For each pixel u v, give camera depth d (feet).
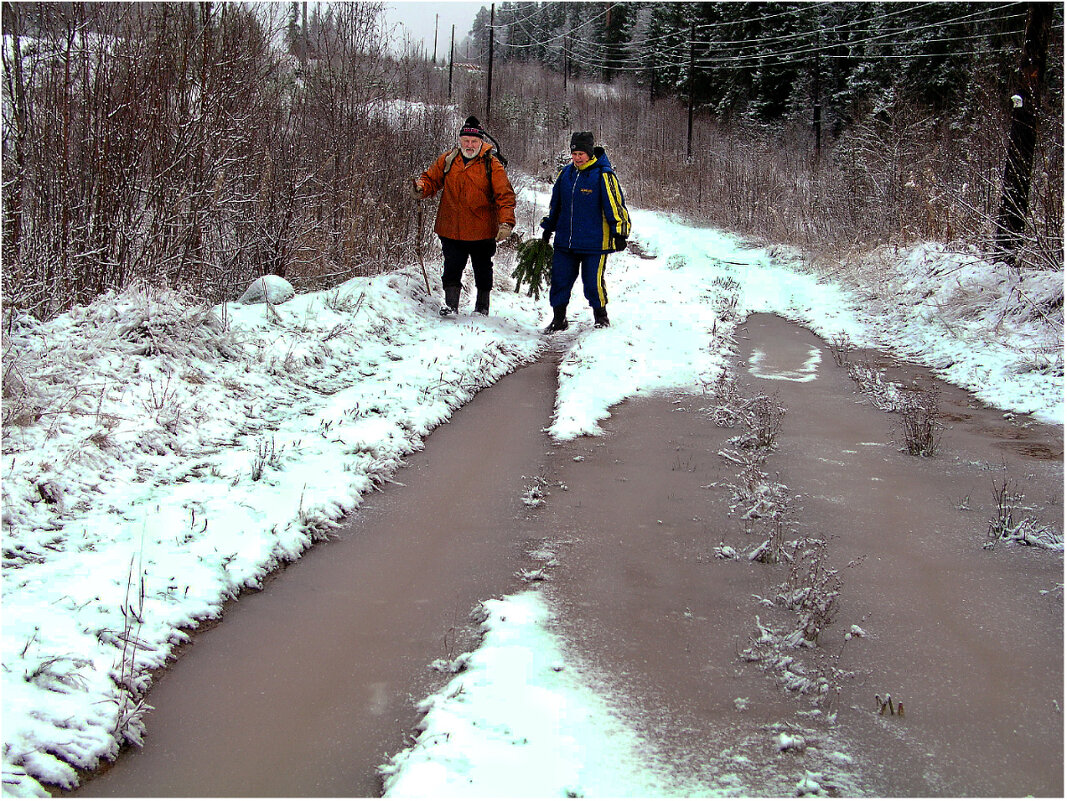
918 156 51.85
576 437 18.78
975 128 44.34
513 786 7.63
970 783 7.81
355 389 20.65
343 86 31.09
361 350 23.90
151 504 13.34
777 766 8.02
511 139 99.19
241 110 25.90
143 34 22.71
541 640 10.26
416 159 34.88
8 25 19.81
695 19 149.69
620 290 39.63
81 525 12.41
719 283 44.75
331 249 30.22
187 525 12.71
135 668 9.50
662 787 7.69
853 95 113.60
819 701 9.06
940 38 99.91
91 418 15.67
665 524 14.03
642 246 64.03
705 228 69.51
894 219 47.42
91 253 20.76
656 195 84.12
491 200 29.37
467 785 7.63
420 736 8.48
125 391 17.10
